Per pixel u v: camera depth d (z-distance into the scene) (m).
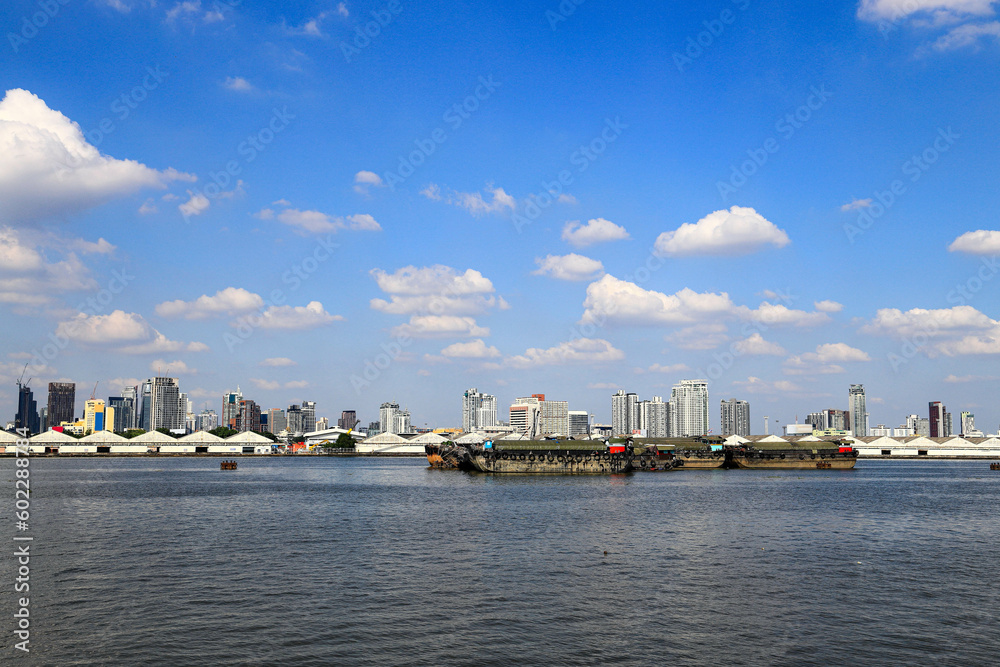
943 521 121.50
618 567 80.19
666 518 123.75
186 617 60.19
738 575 76.31
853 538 101.38
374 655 51.62
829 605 64.62
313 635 55.69
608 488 197.25
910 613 62.31
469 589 69.75
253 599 65.81
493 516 126.94
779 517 125.56
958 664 50.59
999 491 191.12
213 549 91.44
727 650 53.00
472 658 51.12
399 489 193.50
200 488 194.50
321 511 135.62
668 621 59.66
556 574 76.44
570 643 54.19
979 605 64.94
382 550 90.75
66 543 95.88
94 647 52.97
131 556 86.38
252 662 50.22
